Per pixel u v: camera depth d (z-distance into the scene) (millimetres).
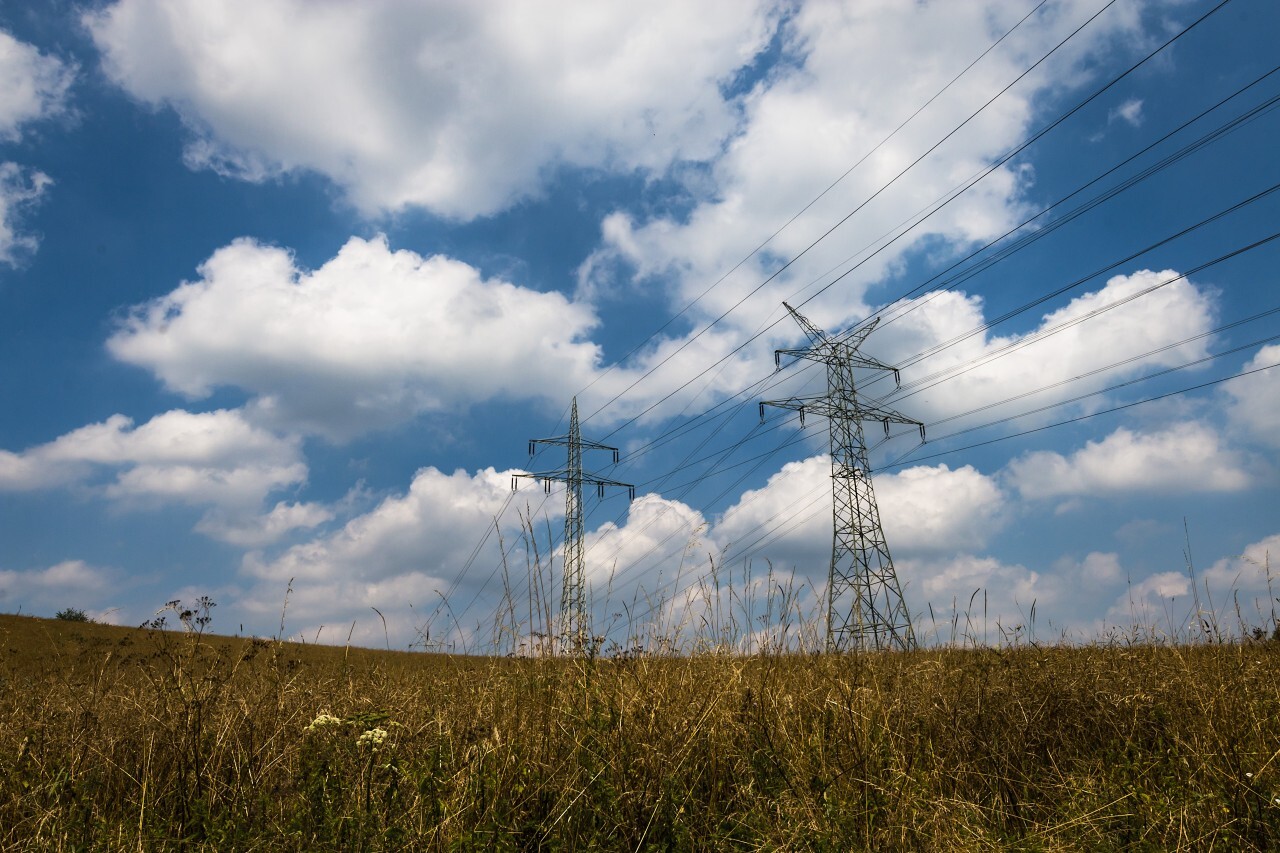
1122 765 5586
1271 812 4559
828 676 7090
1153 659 7988
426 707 6738
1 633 9766
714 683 6574
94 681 7738
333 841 4414
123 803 5363
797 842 4465
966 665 7973
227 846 4520
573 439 39562
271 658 7387
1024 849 4480
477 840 4324
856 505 33469
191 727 5922
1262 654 7414
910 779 5164
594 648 6980
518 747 5387
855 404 35094
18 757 5965
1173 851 4301
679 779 5297
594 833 4656
